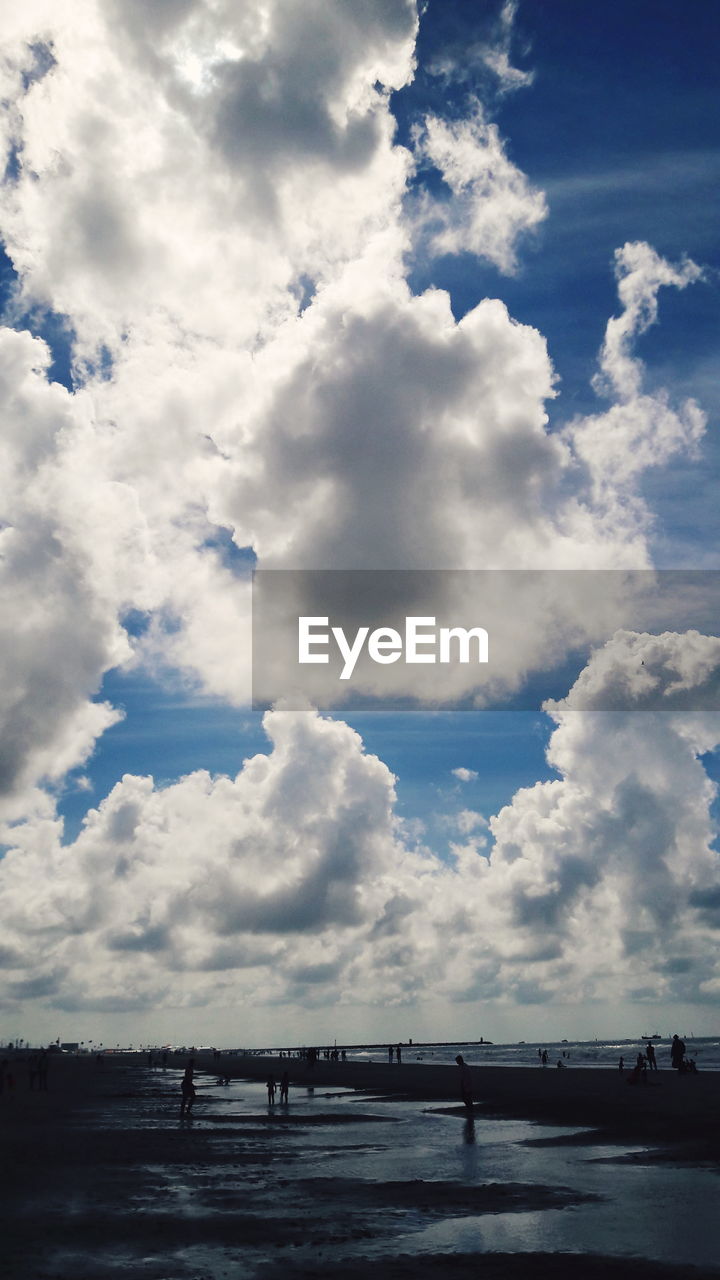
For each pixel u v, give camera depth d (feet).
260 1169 85.81
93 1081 316.40
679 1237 52.49
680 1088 173.68
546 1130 115.14
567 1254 48.85
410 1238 54.24
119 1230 57.41
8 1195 71.77
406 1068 372.38
